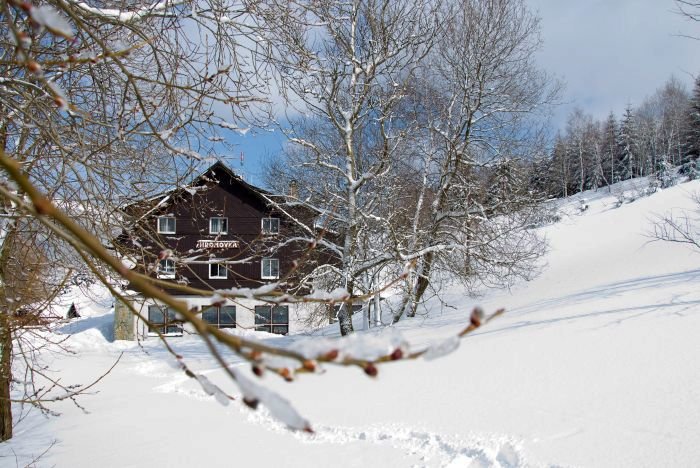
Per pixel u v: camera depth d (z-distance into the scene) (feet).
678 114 204.13
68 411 33.24
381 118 49.03
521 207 54.75
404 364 31.73
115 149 14.43
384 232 55.77
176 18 12.92
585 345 27.25
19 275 15.92
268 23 15.19
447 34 54.90
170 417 28.91
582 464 16.02
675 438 16.29
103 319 99.50
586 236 81.05
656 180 140.97
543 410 20.56
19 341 17.66
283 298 6.54
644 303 33.55
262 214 83.41
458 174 55.98
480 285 67.72
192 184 15.66
